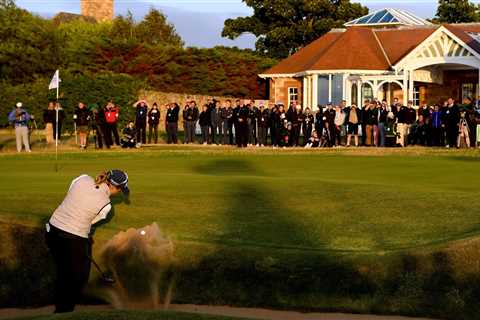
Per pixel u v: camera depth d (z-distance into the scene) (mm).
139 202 18250
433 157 33625
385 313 13789
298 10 78688
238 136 41969
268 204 18594
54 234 13273
